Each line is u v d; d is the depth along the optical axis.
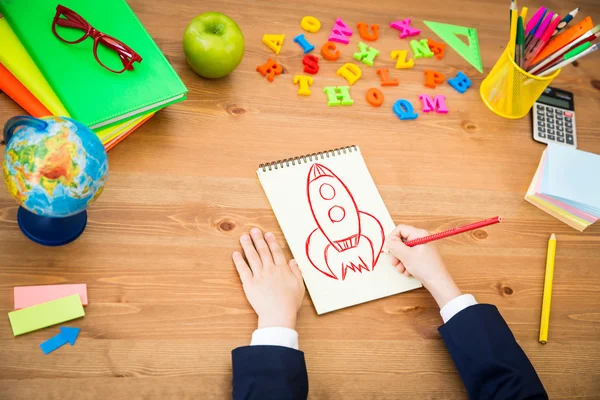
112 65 0.89
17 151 0.67
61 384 0.74
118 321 0.79
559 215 1.04
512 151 1.10
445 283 0.88
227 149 0.96
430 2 1.23
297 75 1.05
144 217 0.87
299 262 0.89
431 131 1.08
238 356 0.76
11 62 0.86
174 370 0.78
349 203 0.95
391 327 0.88
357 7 1.17
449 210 1.00
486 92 1.13
